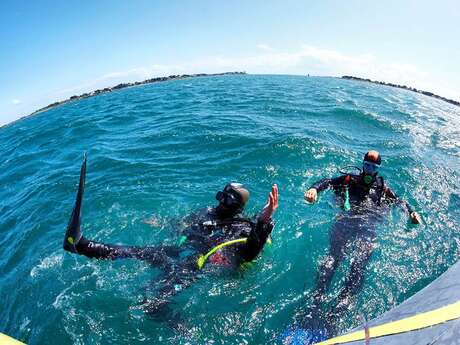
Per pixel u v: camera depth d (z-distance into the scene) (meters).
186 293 3.30
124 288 3.41
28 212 5.46
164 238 4.20
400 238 4.20
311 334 2.87
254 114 10.79
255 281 3.48
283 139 7.53
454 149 8.05
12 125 18.41
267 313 3.10
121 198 5.33
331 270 3.61
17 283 3.76
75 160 7.71
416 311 1.84
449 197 5.39
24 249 4.43
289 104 12.56
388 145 7.84
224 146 7.53
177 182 5.90
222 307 3.16
